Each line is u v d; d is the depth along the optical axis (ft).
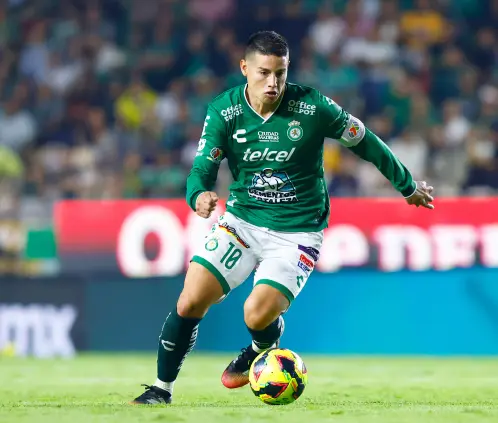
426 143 188.55
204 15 218.59
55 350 146.00
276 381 62.03
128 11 221.25
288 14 216.13
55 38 217.77
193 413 56.80
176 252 144.56
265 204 65.72
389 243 142.10
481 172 183.93
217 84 205.67
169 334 64.59
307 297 142.41
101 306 145.89
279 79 62.44
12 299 146.82
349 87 201.77
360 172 181.57
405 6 215.51
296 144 64.59
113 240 145.89
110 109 206.28
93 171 188.24
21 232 158.51
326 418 54.44
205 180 64.44
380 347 141.79
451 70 206.08
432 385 91.25
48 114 204.64
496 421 53.67
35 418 54.13
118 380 98.53
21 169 182.80
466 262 141.59
